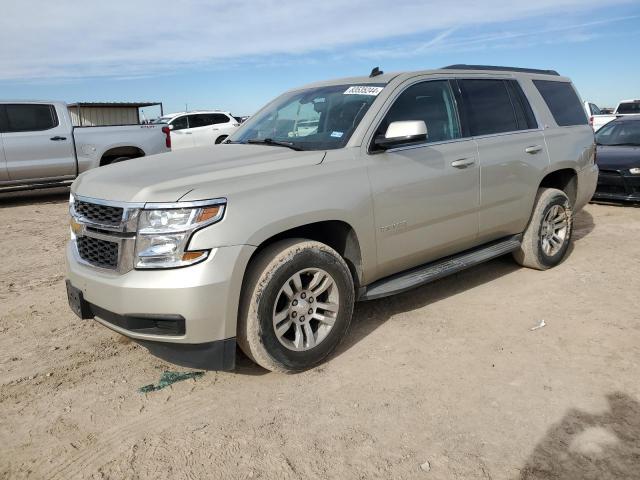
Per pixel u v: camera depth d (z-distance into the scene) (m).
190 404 3.17
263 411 3.07
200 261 2.96
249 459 2.66
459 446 2.71
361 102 4.06
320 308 3.52
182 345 3.06
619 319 4.18
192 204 2.96
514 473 2.51
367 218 3.68
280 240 3.40
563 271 5.40
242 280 3.11
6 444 2.82
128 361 3.72
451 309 4.50
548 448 2.67
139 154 11.32
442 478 2.49
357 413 3.02
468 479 2.48
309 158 3.56
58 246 6.92
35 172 10.12
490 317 4.31
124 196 3.12
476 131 4.63
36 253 6.58
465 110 4.59
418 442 2.75
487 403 3.08
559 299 4.65
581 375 3.36
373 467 2.58
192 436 2.85
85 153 10.58
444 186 4.18
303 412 3.04
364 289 3.88
